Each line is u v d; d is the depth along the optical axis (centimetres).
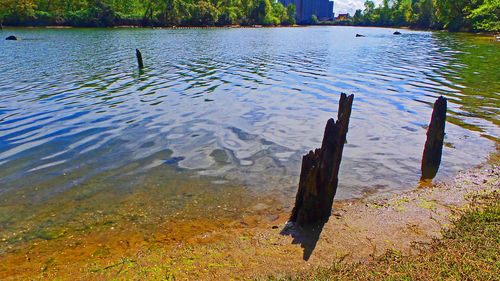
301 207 561
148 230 573
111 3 10169
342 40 6094
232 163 843
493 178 721
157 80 1958
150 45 4369
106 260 494
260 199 674
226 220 600
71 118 1196
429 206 607
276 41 5662
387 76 2094
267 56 3303
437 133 781
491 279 375
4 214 623
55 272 471
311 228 552
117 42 4653
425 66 2533
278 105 1398
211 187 723
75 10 9875
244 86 1794
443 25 9569
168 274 447
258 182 745
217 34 7512
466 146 928
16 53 3173
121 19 9856
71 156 876
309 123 1163
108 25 9581
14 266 488
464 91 1633
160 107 1355
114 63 2634
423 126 1123
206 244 523
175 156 883
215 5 13400
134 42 4744
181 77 2066
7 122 1146
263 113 1277
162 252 506
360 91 1662
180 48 4056
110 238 553
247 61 2886
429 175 759
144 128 1098
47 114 1243
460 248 445
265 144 971
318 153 552
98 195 690
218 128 1104
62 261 496
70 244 538
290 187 722
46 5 9231
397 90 1680
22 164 826
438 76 2069
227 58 3102
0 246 536
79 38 5250
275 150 928
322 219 571
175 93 1619
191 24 11512
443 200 629
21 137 1007
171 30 8969
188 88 1738
